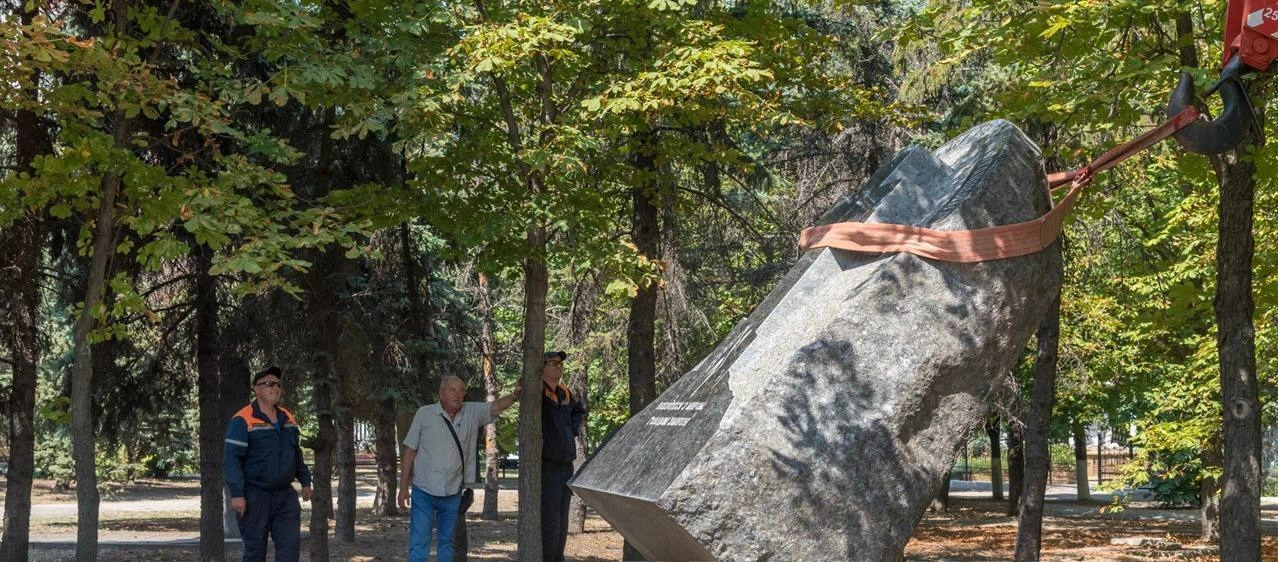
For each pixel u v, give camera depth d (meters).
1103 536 27.94
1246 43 6.80
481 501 42.47
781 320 6.36
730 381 6.09
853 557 5.72
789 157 24.27
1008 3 11.77
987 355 6.16
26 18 10.18
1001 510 38.66
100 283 9.49
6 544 14.66
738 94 10.38
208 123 9.41
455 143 11.70
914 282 6.18
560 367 11.33
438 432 9.86
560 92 12.72
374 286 20.48
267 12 9.75
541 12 11.16
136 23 11.45
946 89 24.47
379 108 10.19
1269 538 25.84
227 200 9.32
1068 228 21.64
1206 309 14.45
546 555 11.12
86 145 8.80
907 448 5.93
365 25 11.03
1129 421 35.22
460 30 11.34
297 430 9.54
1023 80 12.67
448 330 27.67
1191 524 31.98
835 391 5.91
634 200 17.25
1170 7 10.59
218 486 18.62
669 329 20.11
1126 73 10.61
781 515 5.68
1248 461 11.60
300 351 17.53
